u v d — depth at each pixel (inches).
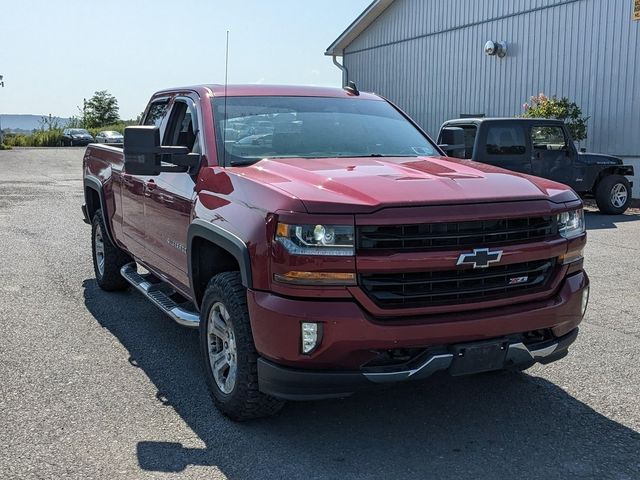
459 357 144.8
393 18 1007.6
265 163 178.5
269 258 144.0
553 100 692.1
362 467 142.7
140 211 231.5
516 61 804.6
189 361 208.1
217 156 185.3
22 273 326.0
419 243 141.6
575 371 198.1
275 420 166.1
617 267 342.0
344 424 164.1
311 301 139.6
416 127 227.0
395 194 145.0
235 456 147.5
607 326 241.3
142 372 198.5
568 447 151.9
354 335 137.6
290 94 217.5
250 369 152.8
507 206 149.0
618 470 141.3
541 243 152.8
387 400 178.5
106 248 280.4
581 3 717.3
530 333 160.6
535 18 773.9
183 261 195.2
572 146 542.3
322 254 138.0
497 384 189.0
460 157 231.3
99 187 278.4
